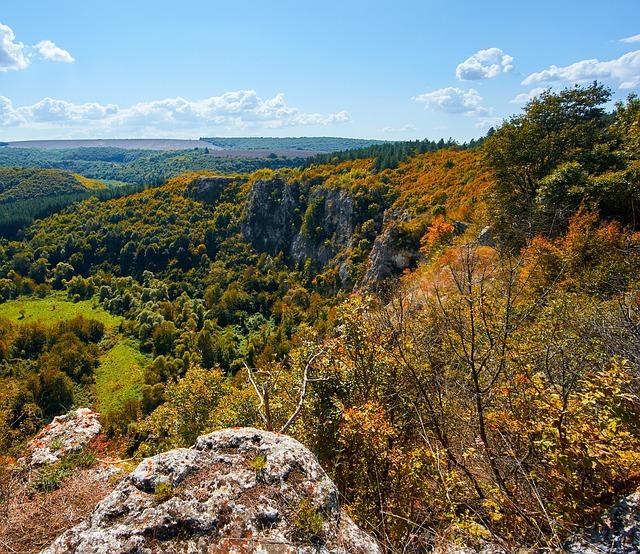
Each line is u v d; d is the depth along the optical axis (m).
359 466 6.46
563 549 3.34
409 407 6.39
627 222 15.70
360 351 7.54
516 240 11.98
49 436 8.77
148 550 3.42
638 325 5.56
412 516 5.30
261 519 3.69
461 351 5.55
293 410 8.45
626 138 19.42
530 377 4.58
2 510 5.94
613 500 3.65
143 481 4.12
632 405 3.88
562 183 17.44
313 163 110.62
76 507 6.03
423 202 56.84
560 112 21.41
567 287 10.40
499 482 4.15
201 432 16.61
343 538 3.62
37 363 64.38
